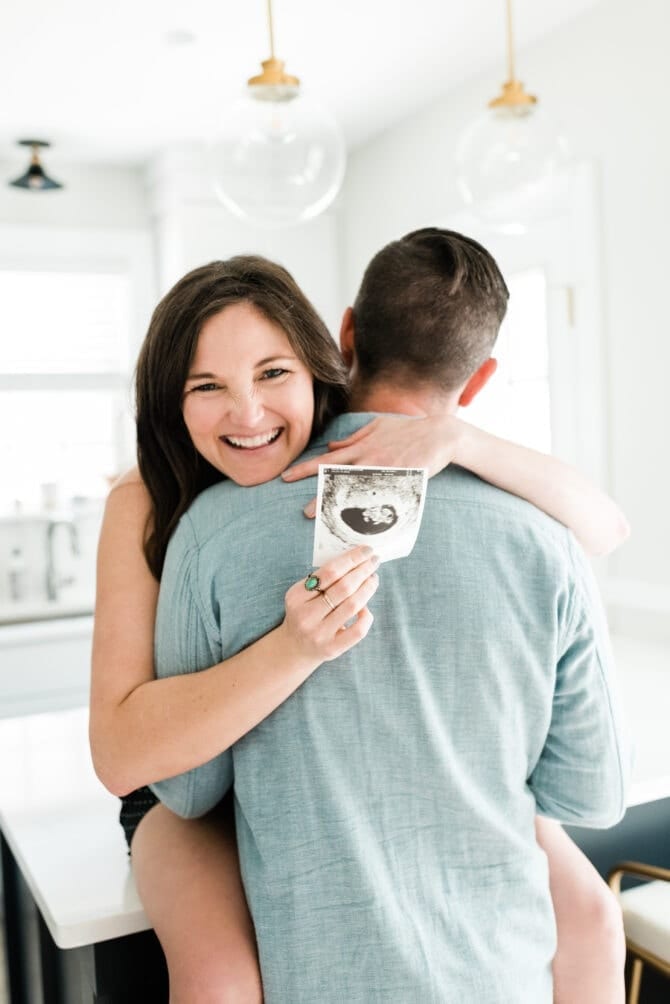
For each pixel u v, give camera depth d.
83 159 4.08
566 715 1.00
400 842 0.92
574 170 2.86
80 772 1.63
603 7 2.73
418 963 0.90
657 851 1.68
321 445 0.98
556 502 1.01
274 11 2.72
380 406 1.05
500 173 2.08
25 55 2.96
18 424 4.22
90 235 4.18
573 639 0.98
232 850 1.08
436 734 0.92
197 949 0.96
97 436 4.33
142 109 3.47
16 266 4.08
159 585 1.03
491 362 1.10
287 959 0.91
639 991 1.67
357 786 0.90
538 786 1.04
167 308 0.95
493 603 0.92
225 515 0.93
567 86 2.90
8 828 1.39
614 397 2.81
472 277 1.02
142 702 0.92
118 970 1.21
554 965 1.14
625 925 1.50
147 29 2.81
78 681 3.65
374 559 0.86
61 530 4.22
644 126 2.63
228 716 0.87
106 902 1.14
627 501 2.78
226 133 2.02
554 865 1.17
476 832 0.94
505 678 0.94
